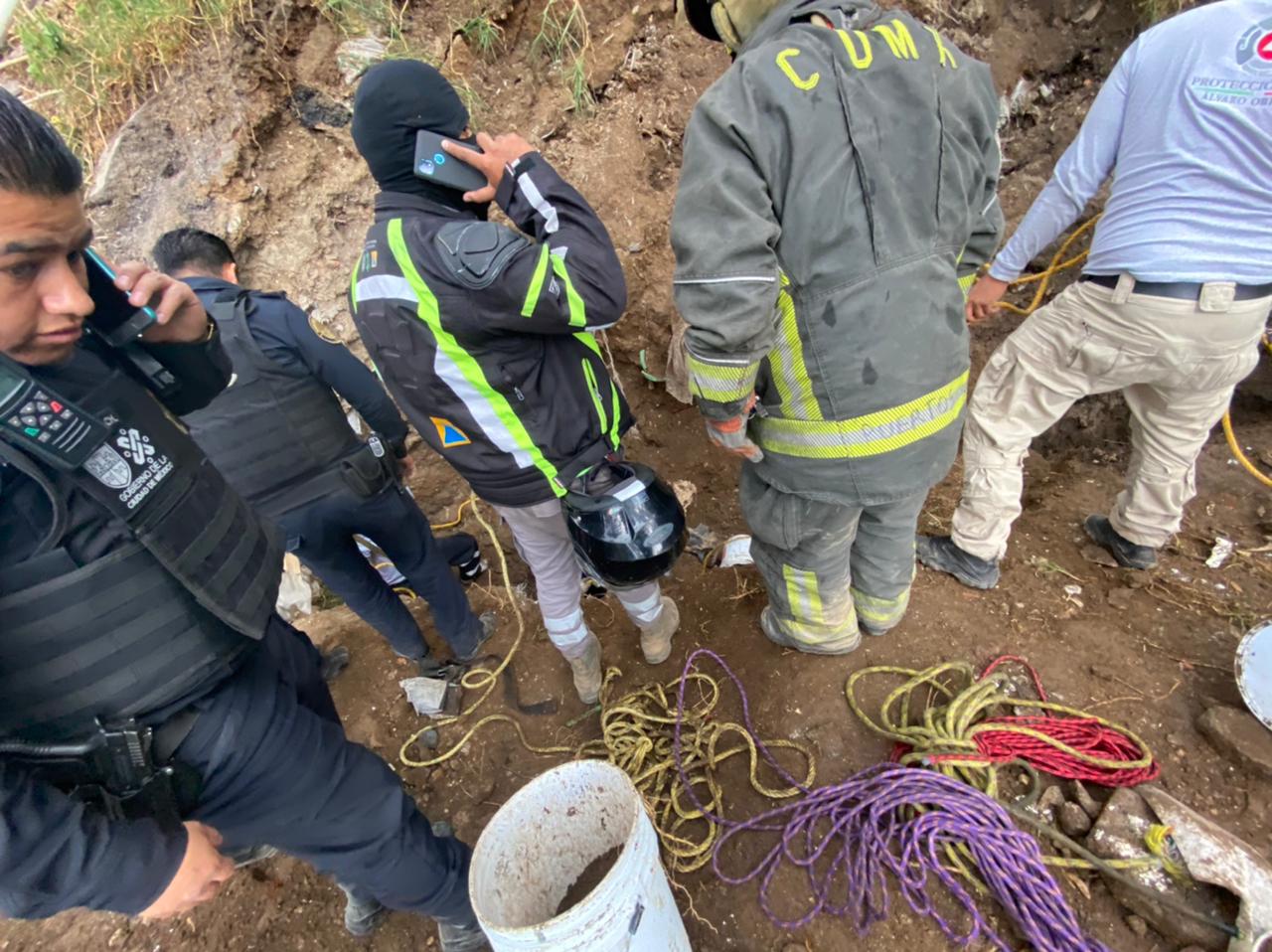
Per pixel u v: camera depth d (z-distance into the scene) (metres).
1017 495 2.22
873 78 1.28
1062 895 1.58
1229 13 1.61
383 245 1.39
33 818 0.90
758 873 1.81
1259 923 1.42
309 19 2.98
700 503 3.15
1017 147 3.36
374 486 2.02
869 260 1.37
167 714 1.11
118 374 1.09
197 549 1.12
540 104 3.22
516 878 1.55
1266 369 3.07
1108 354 1.96
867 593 2.06
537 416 1.53
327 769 1.31
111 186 2.88
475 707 2.48
